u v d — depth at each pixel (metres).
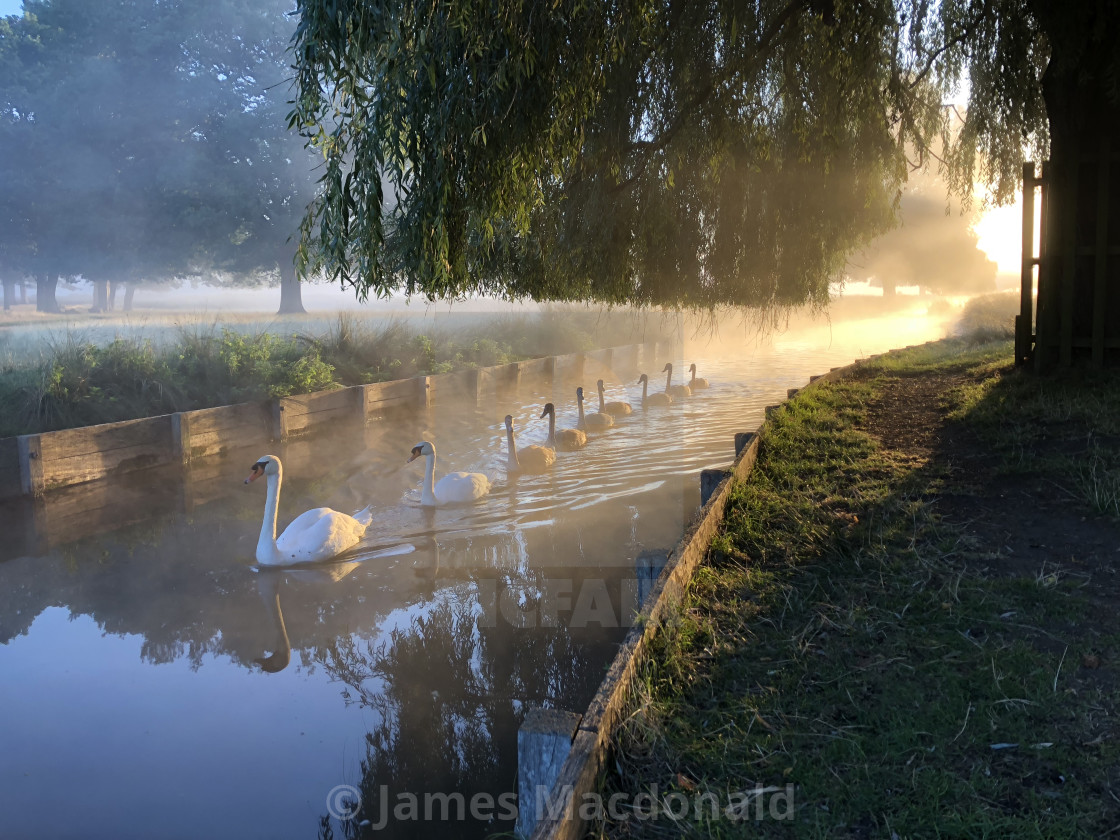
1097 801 2.88
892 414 9.50
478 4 5.37
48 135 37.75
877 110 10.41
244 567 7.92
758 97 10.22
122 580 7.54
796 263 10.75
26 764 4.43
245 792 4.19
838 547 5.53
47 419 11.67
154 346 15.34
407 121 5.62
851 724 3.51
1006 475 6.45
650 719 3.52
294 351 16.64
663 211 10.01
